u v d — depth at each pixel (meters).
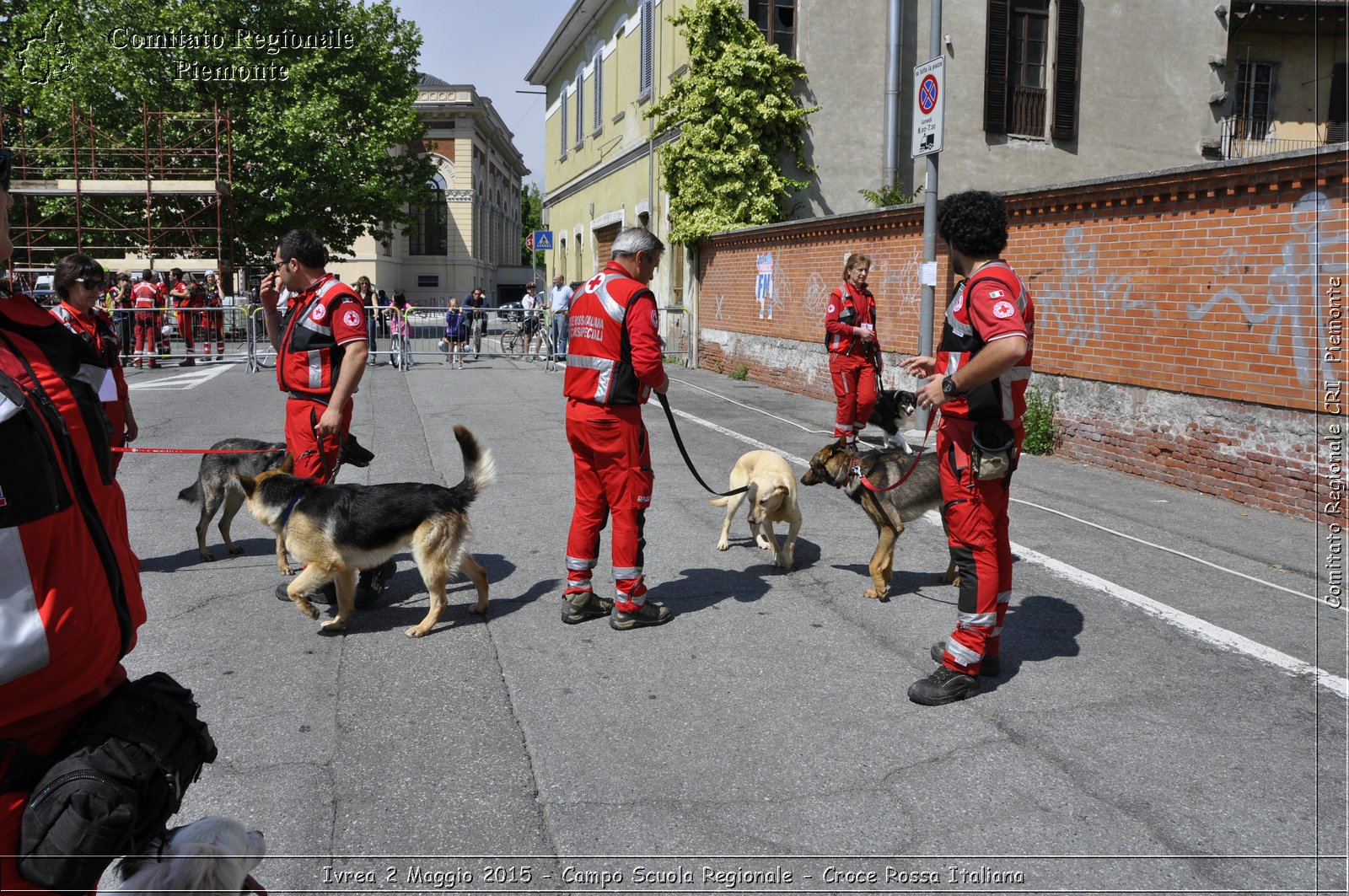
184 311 19.38
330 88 28.58
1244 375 7.38
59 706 1.86
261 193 27.95
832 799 3.30
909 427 10.52
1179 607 5.13
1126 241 8.45
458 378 17.67
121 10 26.70
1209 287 7.64
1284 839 3.05
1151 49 18.45
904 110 17.55
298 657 4.58
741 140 16.97
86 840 1.76
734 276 16.94
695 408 12.95
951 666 4.05
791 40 17.42
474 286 52.91
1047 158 18.28
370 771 3.50
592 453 4.84
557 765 3.54
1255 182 7.17
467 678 4.34
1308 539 6.41
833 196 17.58
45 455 1.79
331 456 5.28
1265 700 4.03
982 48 17.75
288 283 5.22
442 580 4.87
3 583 1.72
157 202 26.95
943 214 4.03
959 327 3.94
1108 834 3.08
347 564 4.76
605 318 4.71
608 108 24.83
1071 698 4.06
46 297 14.67
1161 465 8.22
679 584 5.70
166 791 1.97
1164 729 3.78
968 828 3.13
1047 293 9.45
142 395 14.27
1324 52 19.59
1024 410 4.02
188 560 6.29
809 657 4.57
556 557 6.27
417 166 31.83
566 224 31.06
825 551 6.41
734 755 3.61
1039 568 5.79
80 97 26.59
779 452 9.71
